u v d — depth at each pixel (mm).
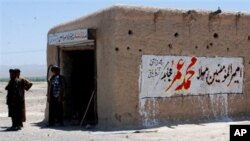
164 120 14180
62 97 14719
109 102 13547
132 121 13633
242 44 15852
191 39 14734
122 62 13516
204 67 15016
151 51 14000
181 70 14547
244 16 15867
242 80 15883
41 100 29922
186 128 13398
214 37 15219
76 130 13602
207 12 15055
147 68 13938
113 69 13430
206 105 15047
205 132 12633
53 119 14914
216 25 15250
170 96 14344
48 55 17297
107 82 13656
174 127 13609
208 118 15047
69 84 16766
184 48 14594
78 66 17031
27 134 12875
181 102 14539
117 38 13438
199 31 14906
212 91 15195
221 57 15375
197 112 14852
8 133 13195
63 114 16391
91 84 17281
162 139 11508
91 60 17281
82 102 17062
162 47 14195
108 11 13656
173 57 14391
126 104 13570
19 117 14125
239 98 15797
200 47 14922
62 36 15633
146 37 13914
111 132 12758
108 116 13594
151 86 14000
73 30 15055
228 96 15539
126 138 11711
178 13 14469
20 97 14117
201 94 14953
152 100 14008
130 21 13656
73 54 16891
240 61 15820
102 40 13859
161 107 14156
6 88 14164
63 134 12664
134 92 13703
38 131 13547
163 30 14219
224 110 15430
